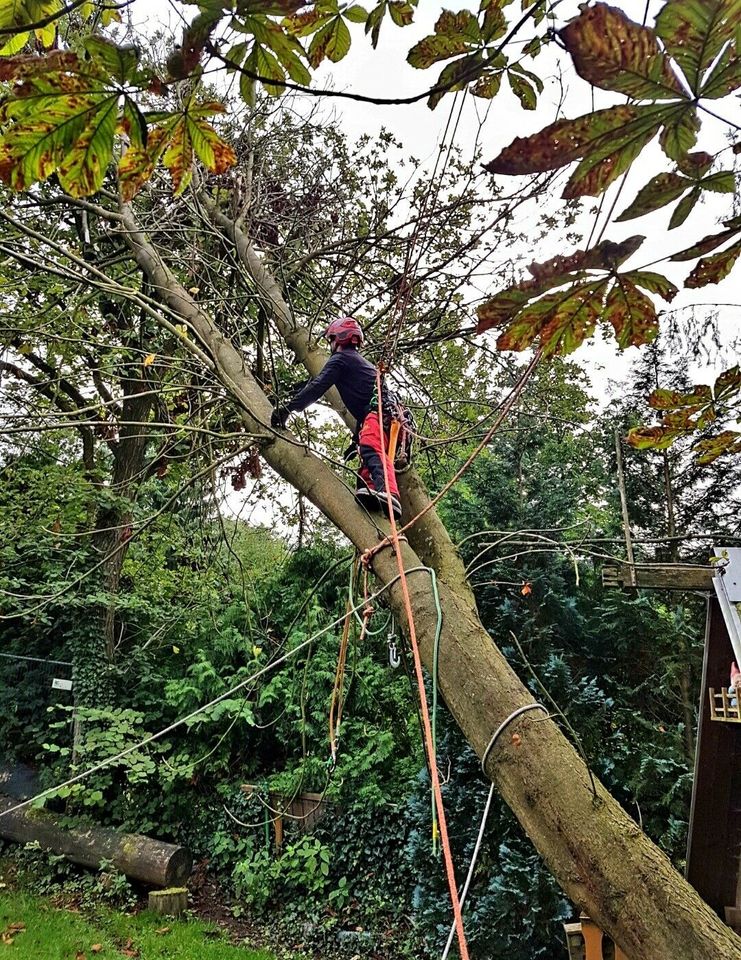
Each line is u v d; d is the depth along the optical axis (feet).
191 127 3.89
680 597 25.59
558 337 3.64
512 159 2.85
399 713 26.55
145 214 18.26
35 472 27.66
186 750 29.35
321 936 22.95
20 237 19.38
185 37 3.40
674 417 5.35
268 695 27.63
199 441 18.62
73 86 3.34
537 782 6.66
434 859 19.72
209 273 16.74
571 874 6.26
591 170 2.94
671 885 5.94
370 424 10.97
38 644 34.06
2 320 20.27
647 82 2.57
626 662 23.03
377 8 4.52
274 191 20.24
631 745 20.45
